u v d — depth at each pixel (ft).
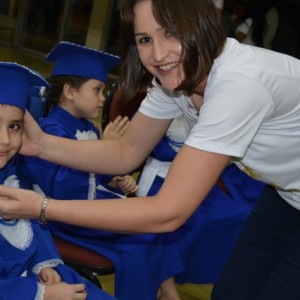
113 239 5.94
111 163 5.01
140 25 3.68
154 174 7.36
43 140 4.79
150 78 4.52
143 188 7.37
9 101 4.22
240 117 3.52
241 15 18.01
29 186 4.93
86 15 29.07
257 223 5.36
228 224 7.27
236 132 3.55
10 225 4.54
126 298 5.92
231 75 3.59
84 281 4.82
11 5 32.09
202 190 3.63
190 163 3.59
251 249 5.38
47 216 3.73
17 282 4.24
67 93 6.63
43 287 4.33
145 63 3.93
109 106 7.33
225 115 3.51
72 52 6.60
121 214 3.65
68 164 4.96
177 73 3.82
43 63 25.76
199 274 7.34
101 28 27.61
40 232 4.79
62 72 6.61
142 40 3.79
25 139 4.73
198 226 7.02
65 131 6.41
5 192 3.69
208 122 3.55
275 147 4.17
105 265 5.67
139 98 7.30
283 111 3.94
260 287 5.37
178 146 7.38
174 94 4.52
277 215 5.20
